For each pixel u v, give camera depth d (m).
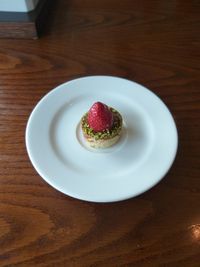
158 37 0.33
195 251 0.19
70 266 0.18
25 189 0.22
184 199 0.21
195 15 0.35
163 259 0.18
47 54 0.31
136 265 0.18
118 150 0.23
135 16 0.35
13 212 0.21
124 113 0.25
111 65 0.30
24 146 0.24
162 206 0.21
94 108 0.22
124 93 0.26
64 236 0.19
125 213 0.20
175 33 0.33
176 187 0.21
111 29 0.34
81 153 0.23
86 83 0.27
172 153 0.22
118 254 0.19
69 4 0.37
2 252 0.19
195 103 0.26
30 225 0.20
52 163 0.22
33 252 0.19
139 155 0.23
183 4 0.36
